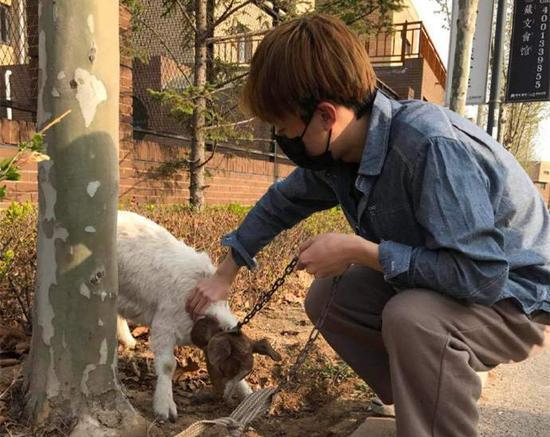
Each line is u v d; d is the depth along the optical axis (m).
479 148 1.95
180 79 9.08
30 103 6.35
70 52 2.14
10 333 3.27
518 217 2.05
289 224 2.74
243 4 6.78
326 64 1.85
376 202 2.06
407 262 1.89
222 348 2.63
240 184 9.54
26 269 3.44
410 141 1.92
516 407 3.10
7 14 7.02
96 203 2.26
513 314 2.04
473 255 1.81
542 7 7.77
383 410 2.95
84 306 2.28
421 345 1.92
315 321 2.65
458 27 5.71
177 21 8.76
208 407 2.99
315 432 2.87
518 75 8.04
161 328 2.92
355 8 6.61
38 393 2.30
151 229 3.18
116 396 2.41
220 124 6.86
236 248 2.70
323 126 1.94
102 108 2.24
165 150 7.55
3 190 1.79
